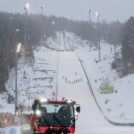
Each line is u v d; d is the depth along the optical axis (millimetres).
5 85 144000
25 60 188125
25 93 132250
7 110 97438
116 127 67000
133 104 93438
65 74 175500
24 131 43188
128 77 129250
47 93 133625
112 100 108000
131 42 184375
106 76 171750
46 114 36312
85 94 130625
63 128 35969
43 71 176750
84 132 57625
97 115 91562
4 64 157500
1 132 42312
